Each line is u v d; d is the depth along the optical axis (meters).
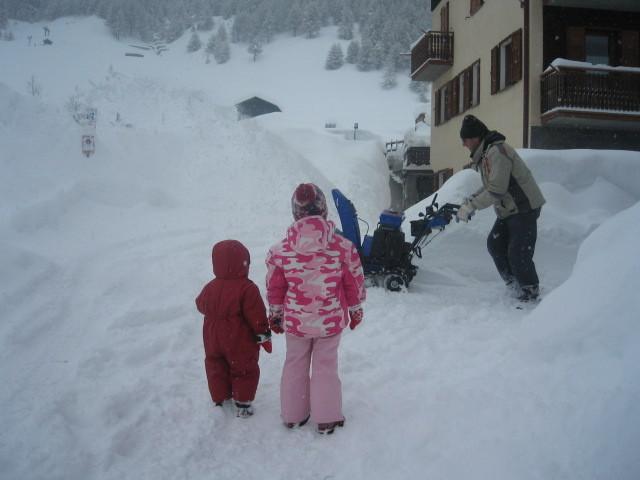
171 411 2.99
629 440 2.07
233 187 9.09
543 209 6.81
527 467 2.23
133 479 2.37
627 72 12.70
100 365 3.53
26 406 2.90
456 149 18.83
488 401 2.83
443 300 5.63
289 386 2.92
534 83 13.48
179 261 5.88
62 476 2.33
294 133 24.75
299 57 100.19
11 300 4.29
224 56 98.38
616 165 7.39
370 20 104.88
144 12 122.56
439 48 19.23
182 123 11.52
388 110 63.34
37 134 8.03
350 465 2.52
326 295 2.85
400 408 3.02
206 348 3.10
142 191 7.81
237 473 2.46
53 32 106.94
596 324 2.85
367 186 19.22
